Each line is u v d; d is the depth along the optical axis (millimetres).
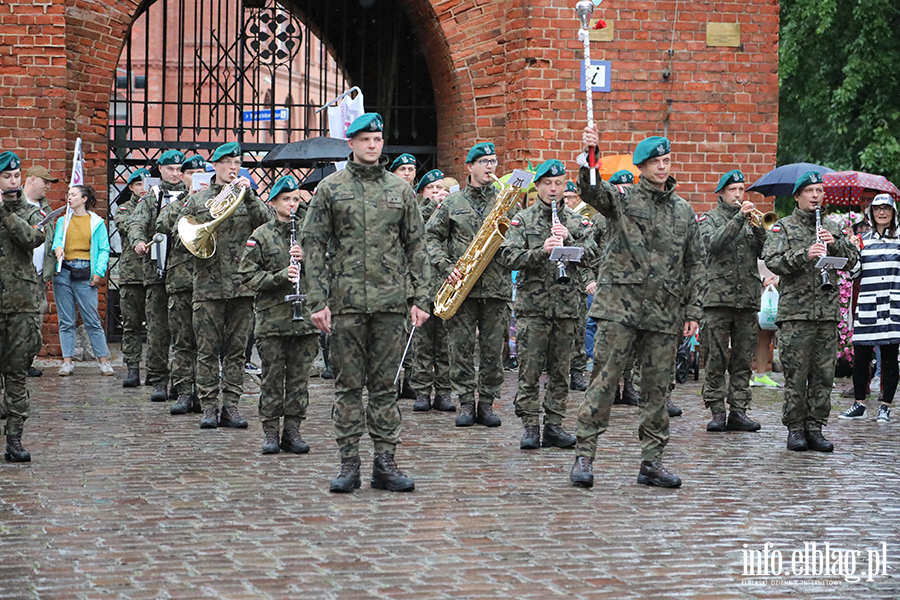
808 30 29922
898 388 15133
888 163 28469
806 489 8398
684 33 17359
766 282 15102
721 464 9398
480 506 7602
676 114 17406
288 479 8453
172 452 9531
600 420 8383
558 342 9914
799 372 10109
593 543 6695
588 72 8297
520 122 17234
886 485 8609
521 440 9930
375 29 20422
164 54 18047
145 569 6074
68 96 16953
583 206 13969
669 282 8328
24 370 9039
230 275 10797
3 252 8938
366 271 7941
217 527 6973
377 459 8133
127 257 13836
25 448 9617
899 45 29141
